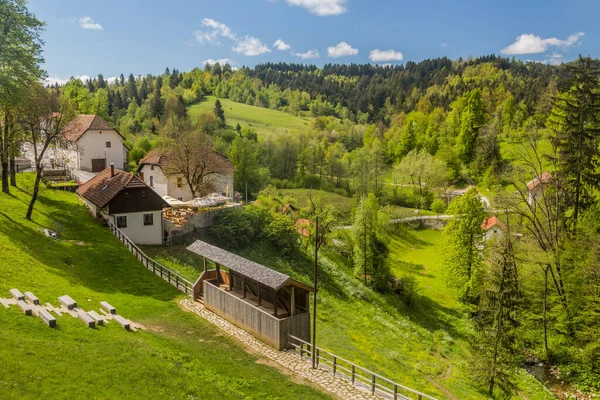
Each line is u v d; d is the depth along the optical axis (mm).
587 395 35438
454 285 56000
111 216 43906
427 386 32406
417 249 80812
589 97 43500
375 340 39656
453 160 117562
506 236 38844
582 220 45562
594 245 41031
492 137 109938
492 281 35062
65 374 17281
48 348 18859
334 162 124188
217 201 52500
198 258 44344
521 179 47312
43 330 21078
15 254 31609
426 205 106812
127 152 89000
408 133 134000
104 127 76188
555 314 42812
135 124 142250
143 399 17047
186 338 26625
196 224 48812
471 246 54438
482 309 35000
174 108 150625
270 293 28891
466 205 54688
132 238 44750
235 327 29109
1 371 16109
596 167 47250
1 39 40000
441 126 137875
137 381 18281
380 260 55594
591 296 40062
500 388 33562
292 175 128750
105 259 37969
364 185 108688
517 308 35500
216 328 28781
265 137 141125
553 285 45688
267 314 26625
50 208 48281
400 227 87625
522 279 42094
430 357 39438
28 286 27266
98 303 29094
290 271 49156
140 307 30578
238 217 51312
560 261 43625
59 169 66812
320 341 35406
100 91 155125
